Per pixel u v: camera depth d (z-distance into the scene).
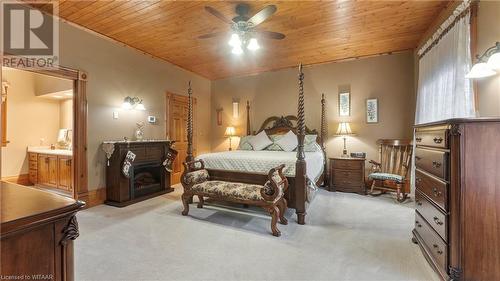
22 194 1.02
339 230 2.82
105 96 3.99
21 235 0.76
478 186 1.61
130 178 3.95
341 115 5.14
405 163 4.43
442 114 2.97
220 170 3.68
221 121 6.57
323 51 4.64
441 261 1.79
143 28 3.70
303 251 2.32
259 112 6.08
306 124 5.47
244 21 2.96
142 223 3.04
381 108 4.80
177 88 5.51
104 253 2.26
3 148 4.77
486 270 1.59
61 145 5.27
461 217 1.63
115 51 4.14
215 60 5.16
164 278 1.89
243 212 3.47
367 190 4.70
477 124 1.62
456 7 2.84
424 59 3.66
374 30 3.75
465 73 2.46
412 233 2.56
